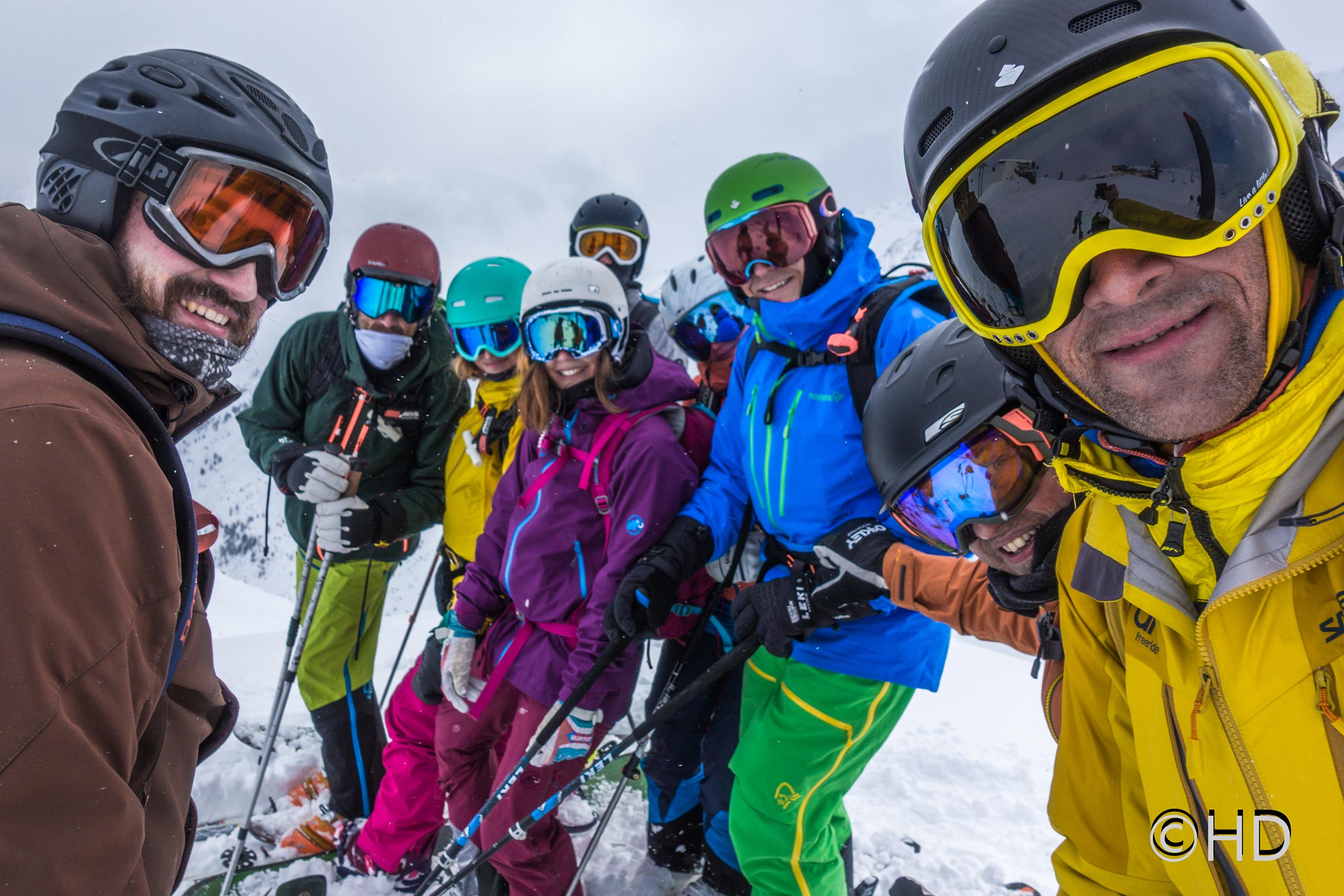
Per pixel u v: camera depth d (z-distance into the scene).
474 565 2.38
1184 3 0.71
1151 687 0.85
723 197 2.05
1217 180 0.65
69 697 0.63
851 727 1.84
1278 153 0.64
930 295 1.97
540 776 2.04
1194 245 0.65
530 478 2.27
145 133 0.86
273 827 2.78
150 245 0.86
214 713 1.03
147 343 0.83
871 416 1.51
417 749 2.54
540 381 2.18
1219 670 0.74
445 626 2.42
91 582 0.64
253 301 0.96
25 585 0.60
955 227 0.81
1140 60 0.68
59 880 0.62
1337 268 0.64
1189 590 0.82
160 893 0.89
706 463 2.42
